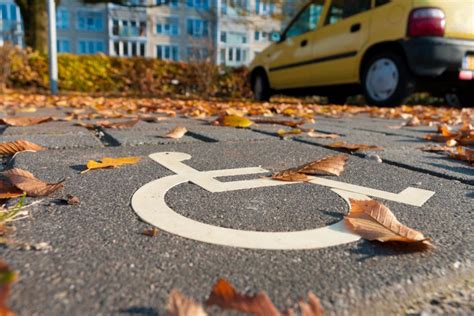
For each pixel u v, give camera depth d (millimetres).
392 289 539
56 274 538
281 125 2676
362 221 746
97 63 9695
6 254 592
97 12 31953
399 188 1071
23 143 1435
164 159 1348
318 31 5676
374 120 3502
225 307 466
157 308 472
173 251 628
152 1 21906
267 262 604
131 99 6465
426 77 4473
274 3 13719
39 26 10297
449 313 518
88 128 2211
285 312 472
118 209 818
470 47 4289
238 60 32281
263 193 977
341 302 506
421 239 660
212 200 906
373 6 4785
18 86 9078
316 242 682
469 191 1058
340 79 5355
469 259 633
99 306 470
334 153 1585
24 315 444
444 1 4242
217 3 27859
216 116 3391
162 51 32750
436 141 2082
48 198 878
